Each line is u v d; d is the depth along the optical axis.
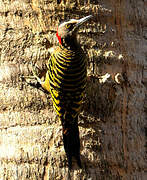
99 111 10.45
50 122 10.23
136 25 11.39
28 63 10.42
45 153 9.95
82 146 10.18
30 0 10.58
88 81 10.51
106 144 10.34
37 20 10.55
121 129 10.65
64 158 9.95
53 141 10.05
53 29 10.58
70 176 9.91
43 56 10.48
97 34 10.77
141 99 11.12
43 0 10.52
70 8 10.58
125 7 11.21
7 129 10.17
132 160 10.61
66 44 9.98
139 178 10.64
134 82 11.05
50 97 10.33
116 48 10.97
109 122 10.52
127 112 10.81
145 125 11.07
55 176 9.87
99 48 10.77
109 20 10.95
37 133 10.09
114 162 10.34
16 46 10.45
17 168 9.87
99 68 10.65
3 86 10.33
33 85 10.33
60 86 9.84
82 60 9.96
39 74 10.48
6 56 10.41
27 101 10.26
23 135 10.08
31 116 10.22
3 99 10.27
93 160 10.13
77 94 9.89
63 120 9.92
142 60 11.33
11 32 10.51
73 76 9.81
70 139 9.87
